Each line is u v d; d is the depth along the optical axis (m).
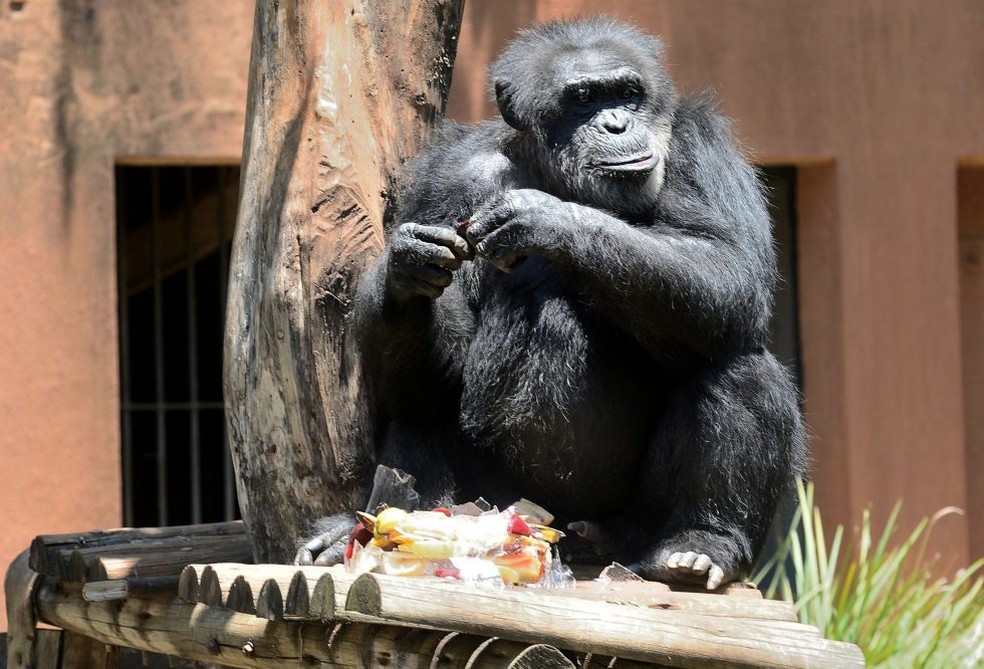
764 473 8.97
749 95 16.62
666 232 9.08
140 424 17.80
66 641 11.26
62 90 15.47
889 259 17.00
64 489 15.48
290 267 9.74
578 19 10.16
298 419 9.71
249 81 10.60
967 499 18.36
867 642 14.12
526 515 8.66
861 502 16.89
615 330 9.22
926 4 16.95
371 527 7.79
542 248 8.32
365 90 10.29
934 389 17.05
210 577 7.90
